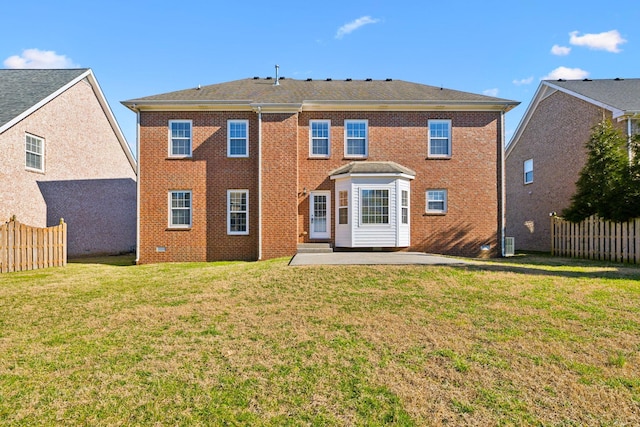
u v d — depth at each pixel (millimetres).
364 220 14992
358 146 16219
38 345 5102
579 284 7836
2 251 11883
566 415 3367
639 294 7066
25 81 17891
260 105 15258
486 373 4141
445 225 16016
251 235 15750
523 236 21781
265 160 15477
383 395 3719
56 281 9844
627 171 12547
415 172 16109
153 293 8039
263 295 7473
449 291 7430
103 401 3654
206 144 15812
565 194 18297
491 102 15859
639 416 3346
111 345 5078
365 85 18719
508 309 6320
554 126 19156
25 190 15664
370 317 6027
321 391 3812
